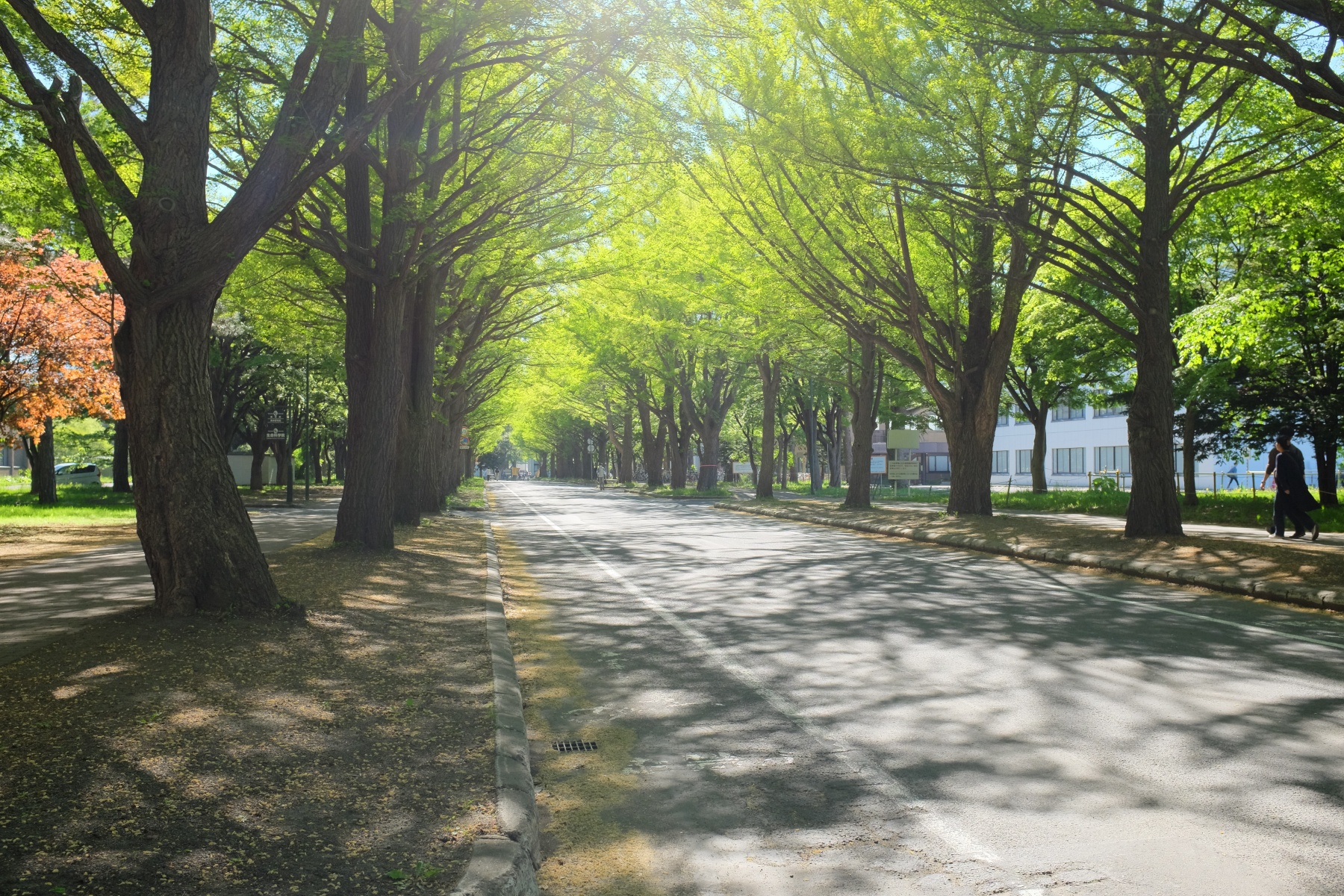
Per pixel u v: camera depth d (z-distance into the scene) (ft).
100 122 40.81
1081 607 35.24
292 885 11.47
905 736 19.35
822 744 19.01
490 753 16.81
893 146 49.26
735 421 239.71
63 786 14.49
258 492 148.87
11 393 78.13
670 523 90.74
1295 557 43.47
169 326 27.20
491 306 88.89
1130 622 31.96
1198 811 15.05
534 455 577.43
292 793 14.62
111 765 15.48
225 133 48.08
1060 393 126.52
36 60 27.58
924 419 160.04
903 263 75.51
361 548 49.55
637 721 21.04
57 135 24.81
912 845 14.03
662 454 208.64
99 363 82.69
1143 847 13.75
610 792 16.66
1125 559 46.52
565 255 77.92
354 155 48.57
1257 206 65.72
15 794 14.15
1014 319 75.31
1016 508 107.45
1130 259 62.18
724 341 114.32
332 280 61.67
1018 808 15.37
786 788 16.56
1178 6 44.14
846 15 52.90
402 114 47.65
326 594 34.88
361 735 17.74
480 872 11.80
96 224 25.30
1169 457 55.98
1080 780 16.55
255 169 27.22
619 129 45.52
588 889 12.93
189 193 27.07
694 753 18.70
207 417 27.89
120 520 77.77
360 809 14.03
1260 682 23.26
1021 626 31.30
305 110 28.35
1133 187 67.77
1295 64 35.19
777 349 103.50
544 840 14.65
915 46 52.01
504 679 22.67
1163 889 12.43
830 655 27.27
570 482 379.14
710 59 51.06
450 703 20.36
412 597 35.73
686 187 76.48
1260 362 79.00
